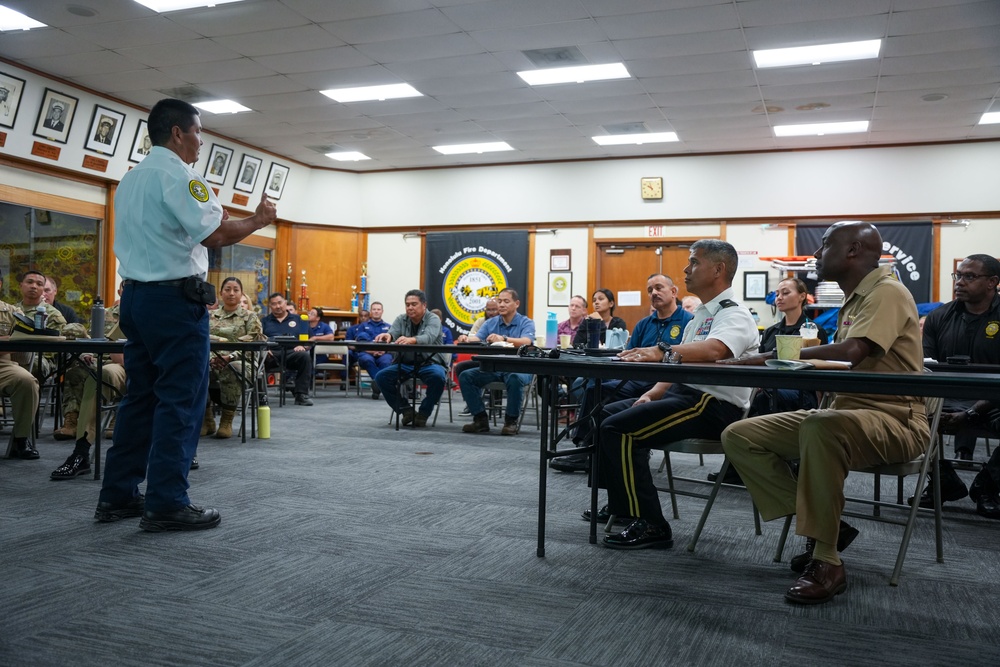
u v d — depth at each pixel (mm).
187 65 7707
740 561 2648
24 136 7867
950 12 6109
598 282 11234
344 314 11711
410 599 2184
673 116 9031
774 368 2055
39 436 5406
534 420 7223
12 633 1880
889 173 9891
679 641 1918
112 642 1835
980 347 4199
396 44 7121
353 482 3938
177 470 2875
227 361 5457
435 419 6703
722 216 10609
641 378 2197
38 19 6609
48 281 6508
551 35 6832
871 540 3043
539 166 11359
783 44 6855
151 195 2811
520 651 1833
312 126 9852
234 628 1938
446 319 11898
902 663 1814
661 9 6238
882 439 2328
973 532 3201
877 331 2344
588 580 2395
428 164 11750
